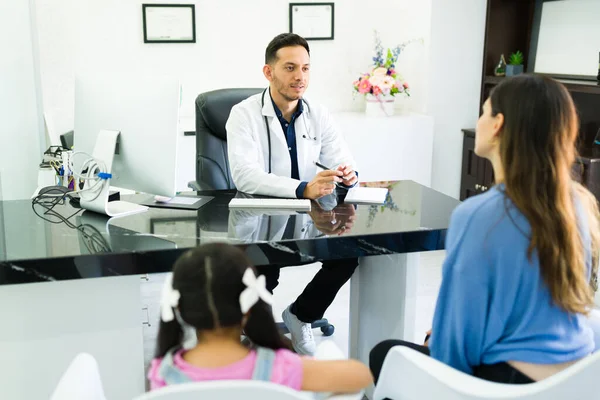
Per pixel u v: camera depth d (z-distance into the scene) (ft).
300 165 9.01
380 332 7.67
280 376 3.61
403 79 15.03
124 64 13.60
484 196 4.29
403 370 4.33
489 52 13.92
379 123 13.64
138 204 7.62
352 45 14.74
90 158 7.41
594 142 11.78
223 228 6.57
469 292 4.18
